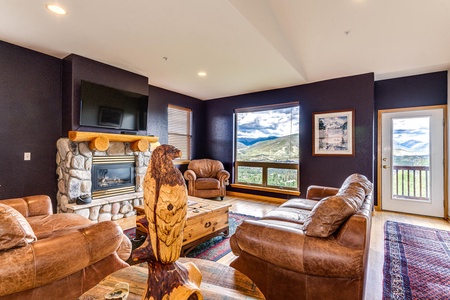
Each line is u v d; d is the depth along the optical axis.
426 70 3.89
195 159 5.81
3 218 1.15
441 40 3.01
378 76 4.19
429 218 3.84
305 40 3.33
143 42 2.89
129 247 1.87
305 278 1.41
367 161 3.97
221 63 3.54
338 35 3.13
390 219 3.78
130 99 3.92
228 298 0.99
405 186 4.17
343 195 1.60
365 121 4.00
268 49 3.04
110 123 3.65
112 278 1.14
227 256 2.43
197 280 0.95
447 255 2.47
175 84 4.74
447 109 3.82
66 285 1.33
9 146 3.01
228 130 5.76
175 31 2.61
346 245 1.31
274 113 5.11
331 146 4.30
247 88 5.00
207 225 2.57
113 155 3.74
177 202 0.77
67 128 3.36
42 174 3.31
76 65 3.31
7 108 2.99
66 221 2.08
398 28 2.88
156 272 0.83
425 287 1.91
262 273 1.55
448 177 3.80
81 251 1.34
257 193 5.22
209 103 6.14
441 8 2.53
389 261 2.35
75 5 2.15
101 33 2.68
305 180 4.59
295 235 1.45
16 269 1.11
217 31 2.60
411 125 4.12
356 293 1.29
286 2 2.75
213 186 4.91
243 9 2.31
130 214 3.83
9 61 2.99
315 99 4.50
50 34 2.71
